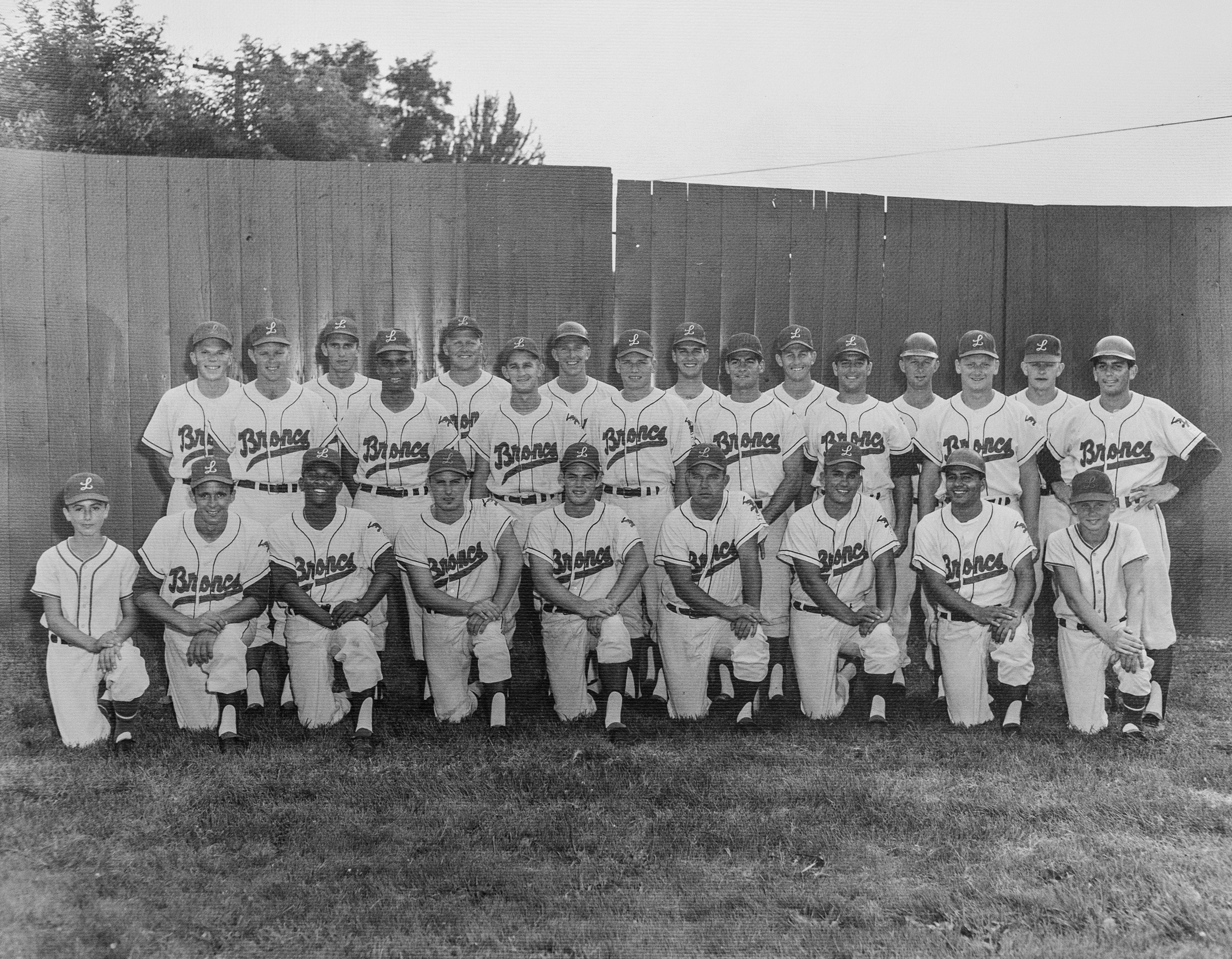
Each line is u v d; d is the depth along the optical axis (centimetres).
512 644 662
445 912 367
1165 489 598
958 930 356
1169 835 423
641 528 625
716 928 359
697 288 721
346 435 625
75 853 404
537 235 710
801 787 468
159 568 535
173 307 695
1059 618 558
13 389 686
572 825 430
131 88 1600
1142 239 744
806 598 572
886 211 734
